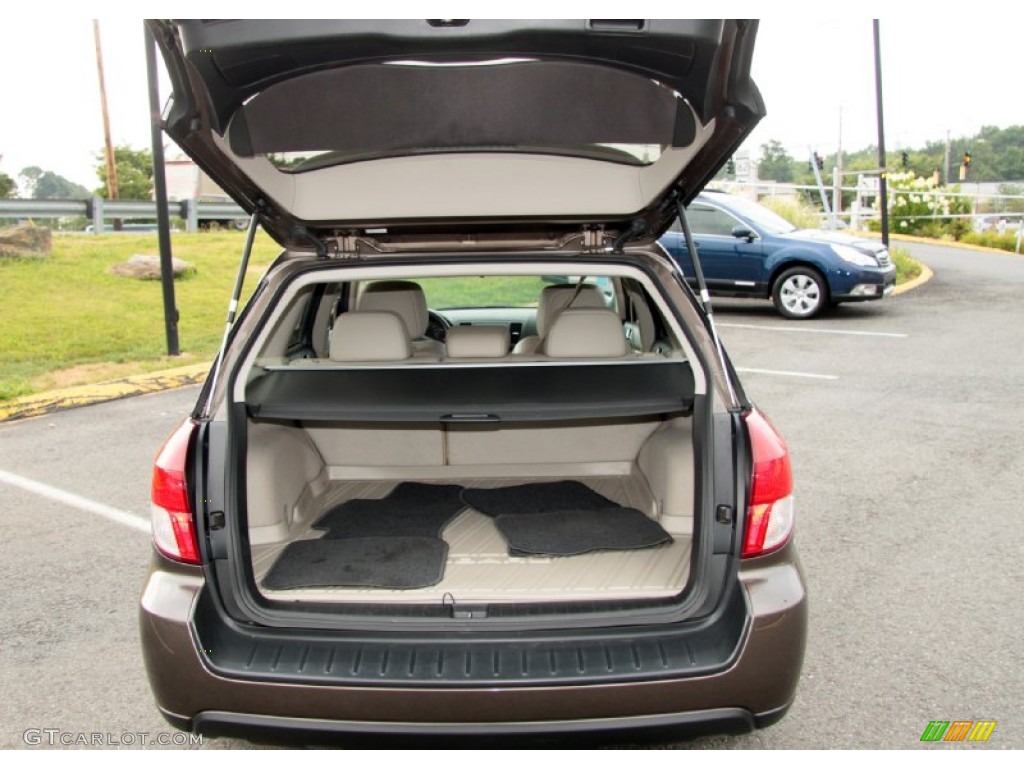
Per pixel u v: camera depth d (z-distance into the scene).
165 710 2.16
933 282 14.72
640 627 2.14
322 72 2.18
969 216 24.02
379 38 1.99
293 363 2.90
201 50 1.99
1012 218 26.09
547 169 2.55
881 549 3.97
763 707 2.11
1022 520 4.29
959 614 3.36
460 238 2.82
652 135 2.40
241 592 2.21
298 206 2.57
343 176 2.54
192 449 2.25
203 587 2.19
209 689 2.09
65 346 8.62
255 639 2.15
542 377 2.79
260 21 1.97
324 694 2.05
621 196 2.56
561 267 2.56
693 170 2.55
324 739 2.08
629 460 3.63
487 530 3.01
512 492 3.41
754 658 2.08
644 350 3.67
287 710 2.07
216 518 2.23
